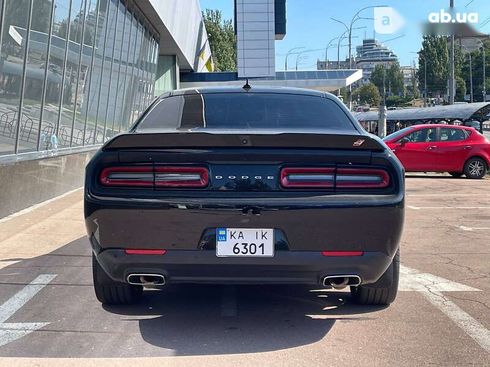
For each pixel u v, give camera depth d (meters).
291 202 3.82
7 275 5.92
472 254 6.94
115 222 3.92
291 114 4.98
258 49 39.03
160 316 4.68
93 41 15.26
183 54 34.66
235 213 3.81
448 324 4.48
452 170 16.45
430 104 82.75
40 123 11.05
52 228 8.34
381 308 4.87
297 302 5.07
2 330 4.36
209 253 3.85
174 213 3.84
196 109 5.06
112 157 3.98
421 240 7.79
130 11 20.34
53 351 3.96
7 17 9.21
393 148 16.58
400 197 3.94
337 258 3.90
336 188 3.93
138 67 22.75
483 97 91.38
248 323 4.52
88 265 6.33
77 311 4.79
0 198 8.94
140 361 3.78
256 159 3.89
